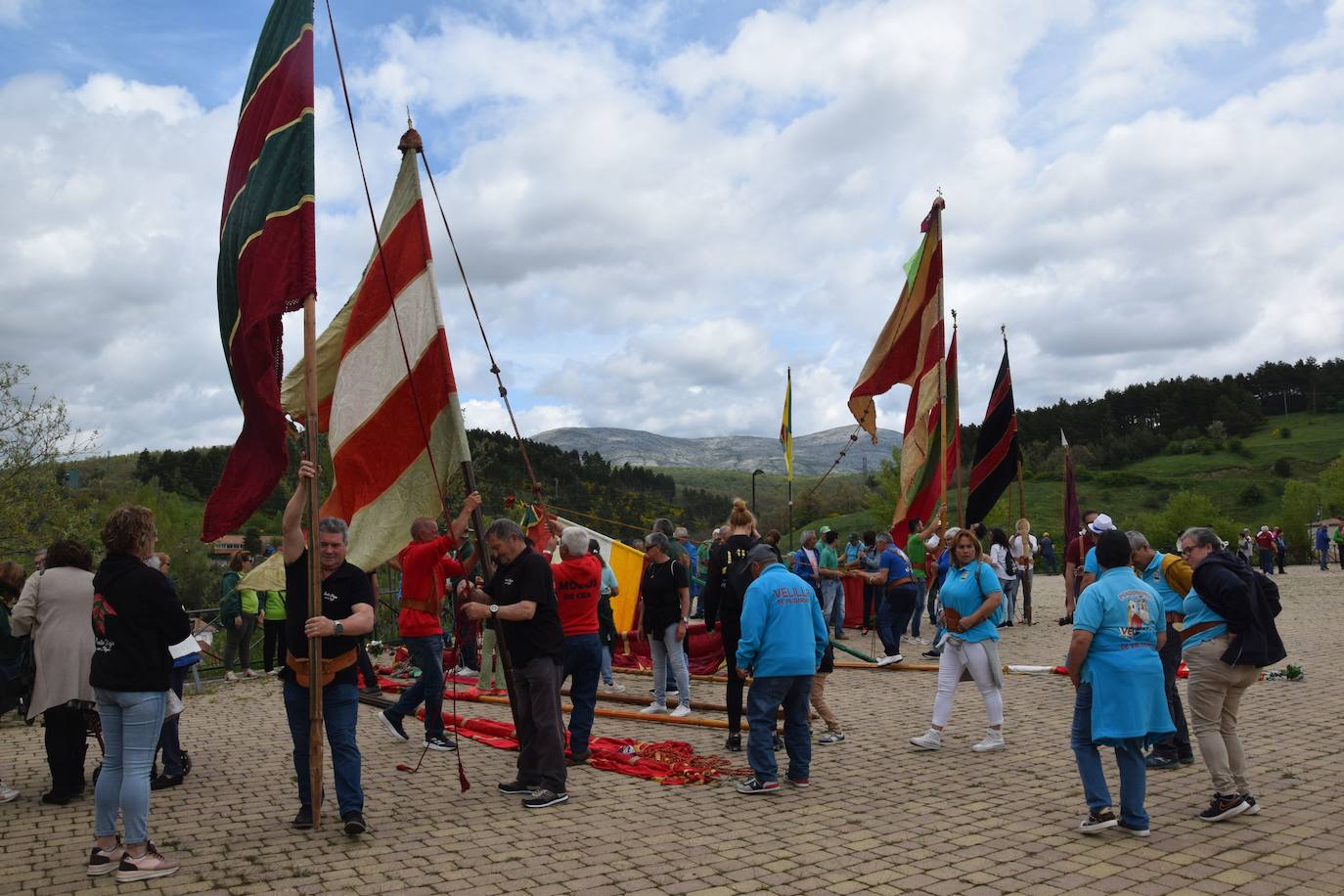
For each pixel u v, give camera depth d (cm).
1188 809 643
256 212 654
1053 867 529
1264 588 617
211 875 524
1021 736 906
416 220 771
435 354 754
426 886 506
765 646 717
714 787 728
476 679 1297
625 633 1454
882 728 952
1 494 2105
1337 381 13825
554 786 679
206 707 1157
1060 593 3109
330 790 727
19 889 505
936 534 1625
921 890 496
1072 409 14262
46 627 686
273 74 684
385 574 1898
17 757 884
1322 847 553
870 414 1491
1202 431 12888
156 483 5303
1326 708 998
